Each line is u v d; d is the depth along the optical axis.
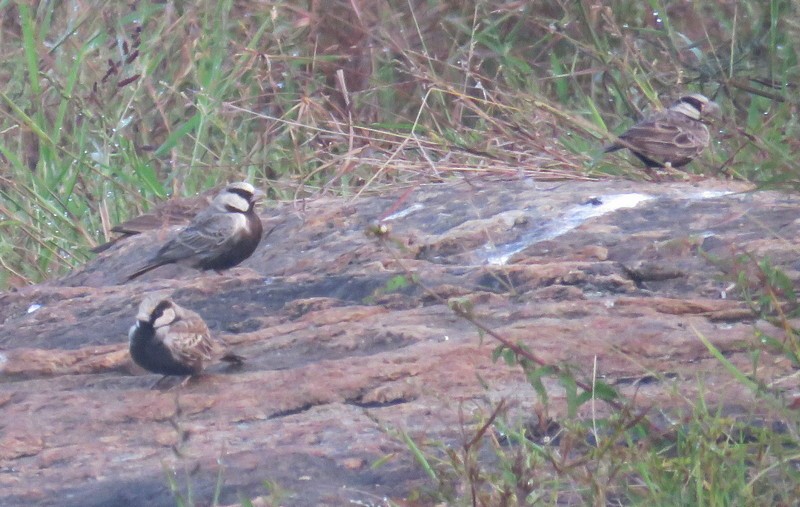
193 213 14.83
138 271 12.63
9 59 18.42
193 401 8.54
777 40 16.56
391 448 7.50
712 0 17.75
